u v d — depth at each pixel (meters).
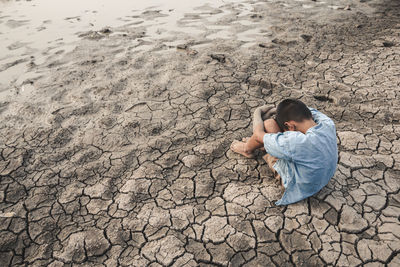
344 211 2.26
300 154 2.08
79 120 3.52
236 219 2.28
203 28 6.23
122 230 2.27
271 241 2.12
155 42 5.60
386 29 5.71
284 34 5.72
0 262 2.12
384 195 2.37
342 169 2.60
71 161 2.94
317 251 2.04
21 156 3.01
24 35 6.21
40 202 2.53
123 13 7.51
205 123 3.38
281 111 2.20
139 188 2.61
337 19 6.45
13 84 4.33
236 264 2.01
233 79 4.19
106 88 4.12
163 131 3.31
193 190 2.57
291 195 2.30
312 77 4.18
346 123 3.25
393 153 2.76
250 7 7.59
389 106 3.45
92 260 2.10
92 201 2.52
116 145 3.13
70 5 8.44
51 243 2.22
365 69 4.28
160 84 4.16
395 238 2.06
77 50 5.38
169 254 2.09
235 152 2.93
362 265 1.94
